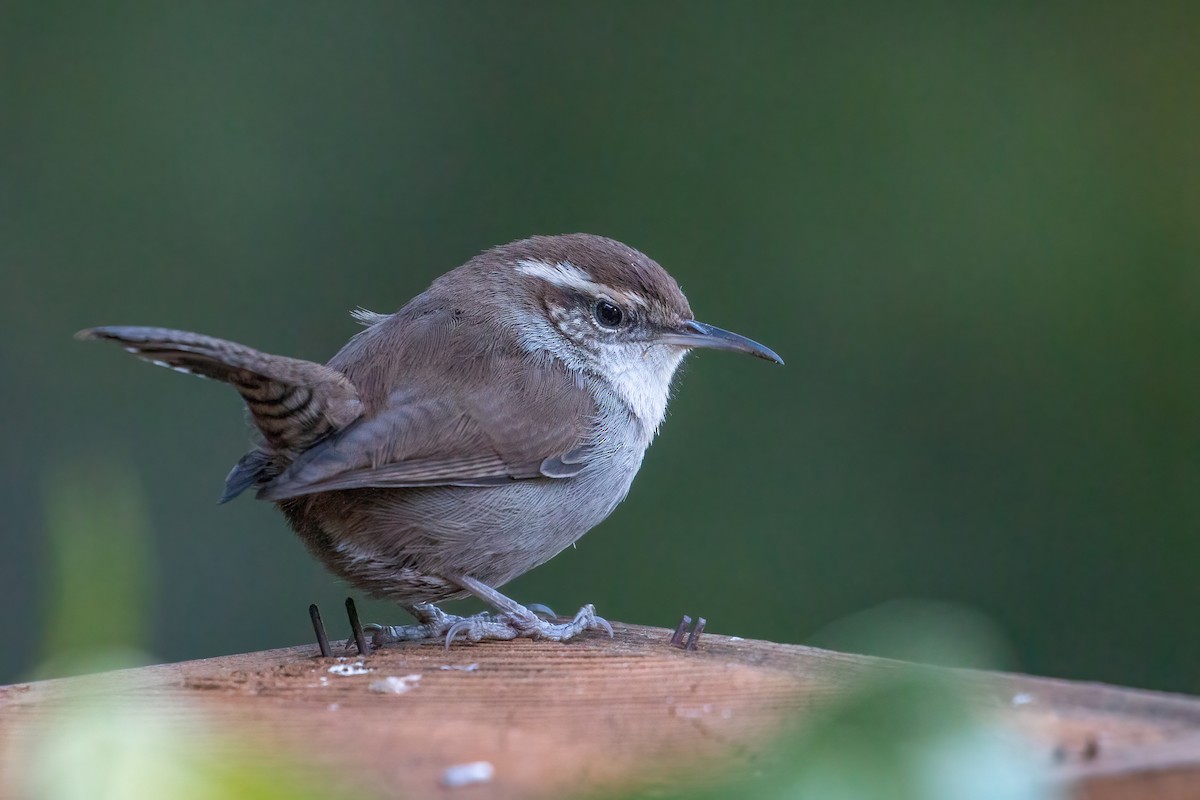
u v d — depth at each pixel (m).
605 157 17.98
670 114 17.98
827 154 17.83
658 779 2.87
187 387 16.14
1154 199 17.47
